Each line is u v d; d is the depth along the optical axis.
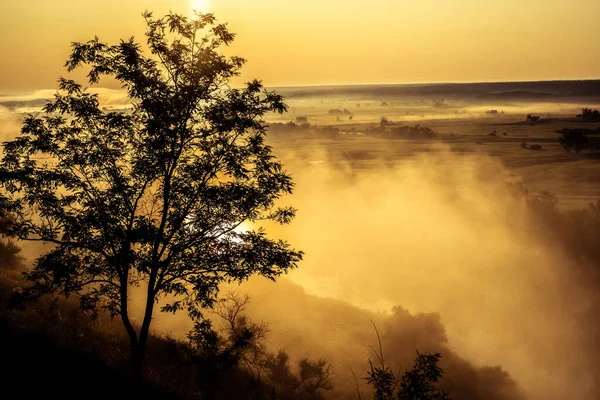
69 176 12.14
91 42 12.05
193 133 12.48
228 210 12.77
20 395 9.98
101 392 11.28
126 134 12.57
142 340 12.63
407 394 10.26
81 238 12.06
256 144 12.71
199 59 12.27
